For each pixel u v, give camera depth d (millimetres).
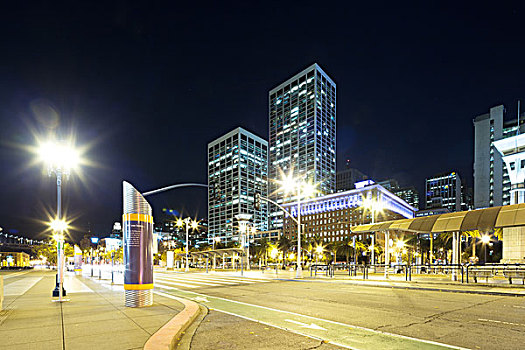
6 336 6758
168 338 6453
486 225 20266
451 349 6352
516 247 30281
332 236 147000
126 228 10961
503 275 27016
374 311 10688
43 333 7004
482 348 6414
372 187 135000
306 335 7434
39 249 93062
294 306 11914
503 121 152250
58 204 14508
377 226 26672
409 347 6492
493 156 151500
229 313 10438
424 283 20906
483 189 152375
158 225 162500
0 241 147500
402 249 80875
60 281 12344
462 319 9289
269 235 181375
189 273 40875
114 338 6574
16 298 13555
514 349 6352
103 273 39781
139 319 8516
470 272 25328
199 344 6691
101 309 10195
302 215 161500
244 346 6547
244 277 30625
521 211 19125
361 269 45938
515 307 11477
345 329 8047
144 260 10922
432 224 23172
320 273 38250
